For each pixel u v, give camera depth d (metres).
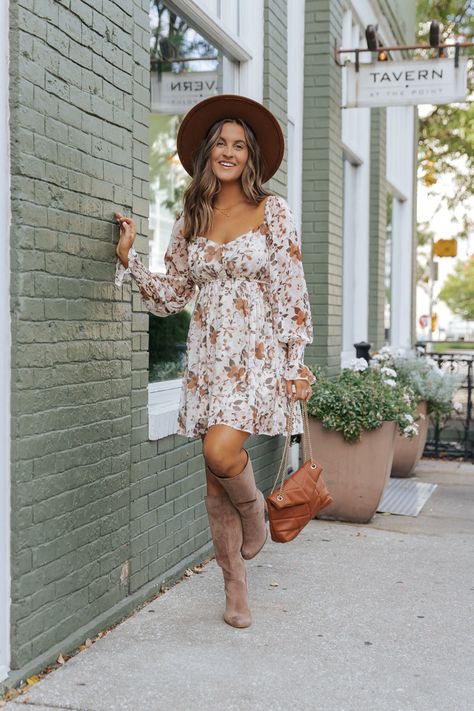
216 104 3.46
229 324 3.29
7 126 2.74
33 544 2.91
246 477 3.34
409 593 4.05
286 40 6.08
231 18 5.25
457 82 6.92
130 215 3.68
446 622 3.65
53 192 2.98
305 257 6.84
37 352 2.89
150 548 3.94
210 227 3.40
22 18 2.74
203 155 3.45
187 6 4.70
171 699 2.82
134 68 3.73
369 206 9.29
